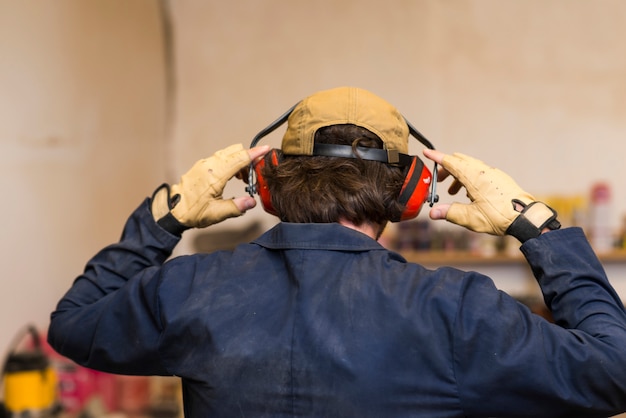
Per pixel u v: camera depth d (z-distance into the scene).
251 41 5.02
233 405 1.25
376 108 1.39
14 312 3.17
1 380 3.01
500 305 1.23
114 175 4.20
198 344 1.30
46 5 3.41
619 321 1.25
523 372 1.17
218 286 1.34
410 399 1.20
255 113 5.03
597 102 4.96
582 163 4.98
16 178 3.19
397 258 1.35
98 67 3.98
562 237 1.34
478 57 4.98
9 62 3.12
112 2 4.13
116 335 1.42
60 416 3.02
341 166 1.35
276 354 1.24
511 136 4.99
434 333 1.21
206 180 1.52
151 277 1.41
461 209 1.44
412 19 4.98
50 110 3.47
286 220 1.40
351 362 1.21
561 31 4.96
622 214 4.96
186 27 5.03
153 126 4.77
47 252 3.45
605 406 1.21
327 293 1.27
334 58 4.99
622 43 4.93
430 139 4.99
